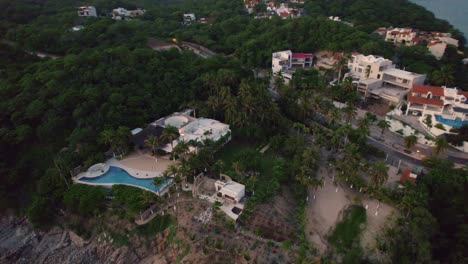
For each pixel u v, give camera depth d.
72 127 100.38
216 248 71.06
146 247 76.75
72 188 85.38
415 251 70.12
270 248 71.06
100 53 120.69
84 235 81.81
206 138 94.62
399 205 76.94
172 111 114.75
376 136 108.94
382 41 156.88
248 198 81.62
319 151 102.69
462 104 106.69
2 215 91.44
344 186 89.38
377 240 72.88
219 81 119.69
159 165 93.56
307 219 79.44
